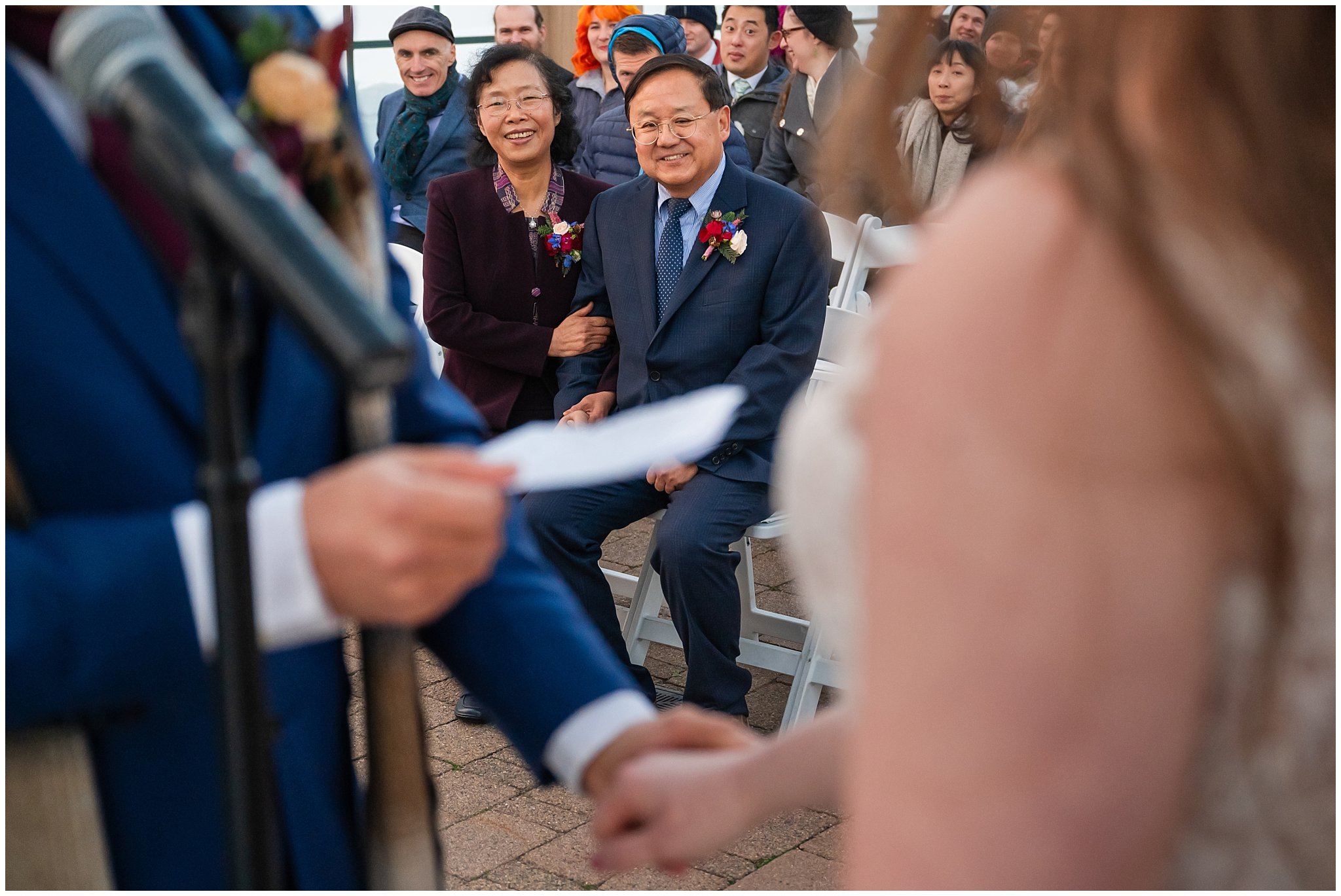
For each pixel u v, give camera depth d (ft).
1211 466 1.91
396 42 17.95
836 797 3.43
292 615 2.72
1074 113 2.18
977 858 1.93
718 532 10.82
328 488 2.72
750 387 11.10
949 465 1.92
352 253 3.48
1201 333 1.90
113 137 3.00
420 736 3.40
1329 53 2.07
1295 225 2.04
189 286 2.22
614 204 12.12
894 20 2.92
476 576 2.71
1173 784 1.97
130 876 3.06
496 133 12.55
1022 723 1.89
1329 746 2.09
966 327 1.93
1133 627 1.89
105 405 2.91
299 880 3.30
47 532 2.80
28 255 2.84
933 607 1.94
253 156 2.23
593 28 19.76
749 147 19.85
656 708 11.78
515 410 13.00
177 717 3.01
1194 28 2.08
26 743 2.86
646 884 9.12
